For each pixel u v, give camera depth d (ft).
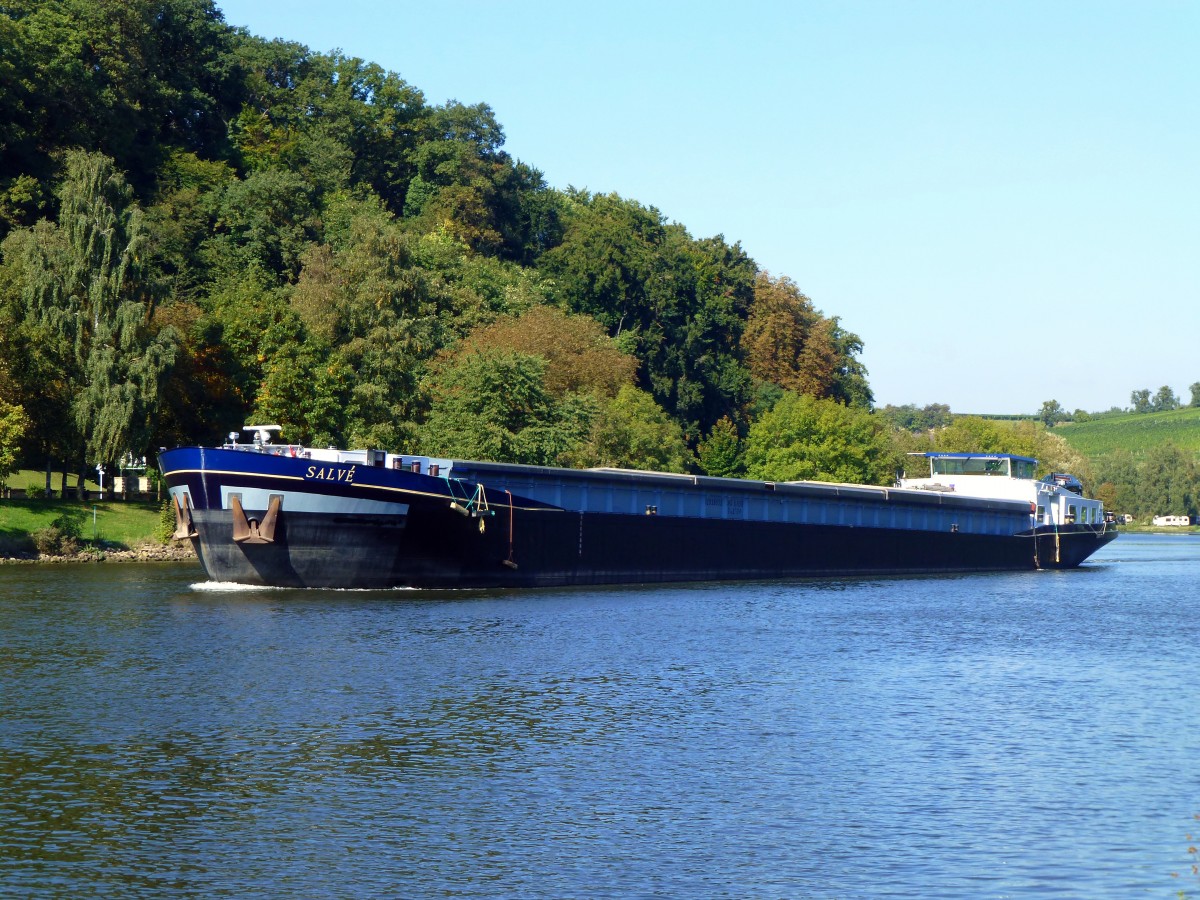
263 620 165.99
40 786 88.58
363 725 107.24
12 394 288.71
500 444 294.25
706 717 112.88
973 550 321.73
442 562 202.80
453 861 75.20
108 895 69.82
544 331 384.68
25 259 299.99
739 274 580.71
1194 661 150.41
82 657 137.18
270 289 445.37
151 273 320.91
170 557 282.97
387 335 323.78
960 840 79.41
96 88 455.22
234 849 76.74
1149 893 70.90
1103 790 90.27
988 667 143.54
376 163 620.08
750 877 73.00
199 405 330.13
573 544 224.74
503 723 109.09
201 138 572.51
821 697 123.03
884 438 481.05
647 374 501.56
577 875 73.20
